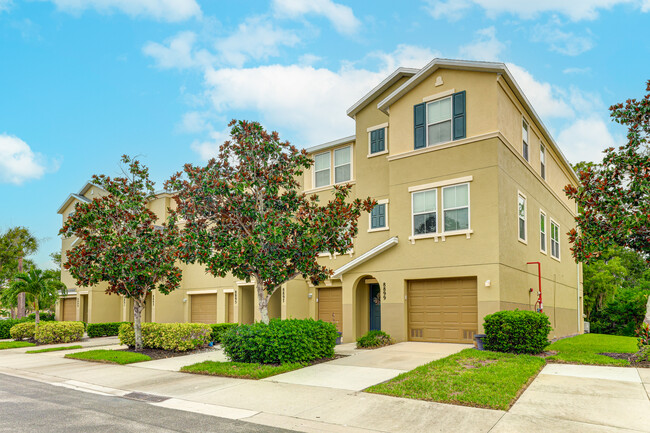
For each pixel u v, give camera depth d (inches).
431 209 694.5
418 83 727.7
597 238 531.2
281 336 516.1
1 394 425.4
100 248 678.5
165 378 487.8
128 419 331.0
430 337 688.4
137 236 700.7
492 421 316.2
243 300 1005.2
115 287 702.5
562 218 989.8
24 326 957.2
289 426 315.6
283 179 591.5
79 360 648.4
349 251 842.8
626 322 1217.4
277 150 593.9
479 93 669.9
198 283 1103.0
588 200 542.0
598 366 490.0
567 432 294.5
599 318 1307.8
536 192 813.2
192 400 390.3
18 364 634.8
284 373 483.5
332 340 574.6
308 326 545.0
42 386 468.8
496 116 652.1
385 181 805.2
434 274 678.5
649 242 513.0
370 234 810.8
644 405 345.1
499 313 568.1
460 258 657.6
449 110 695.7
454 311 673.0
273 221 532.7
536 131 844.6
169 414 346.0
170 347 679.7
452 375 431.2
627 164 535.5
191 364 565.9
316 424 319.9
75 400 396.2
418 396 372.8
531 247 764.6
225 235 573.6
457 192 673.6
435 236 682.2
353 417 333.1
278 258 562.3
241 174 577.9
